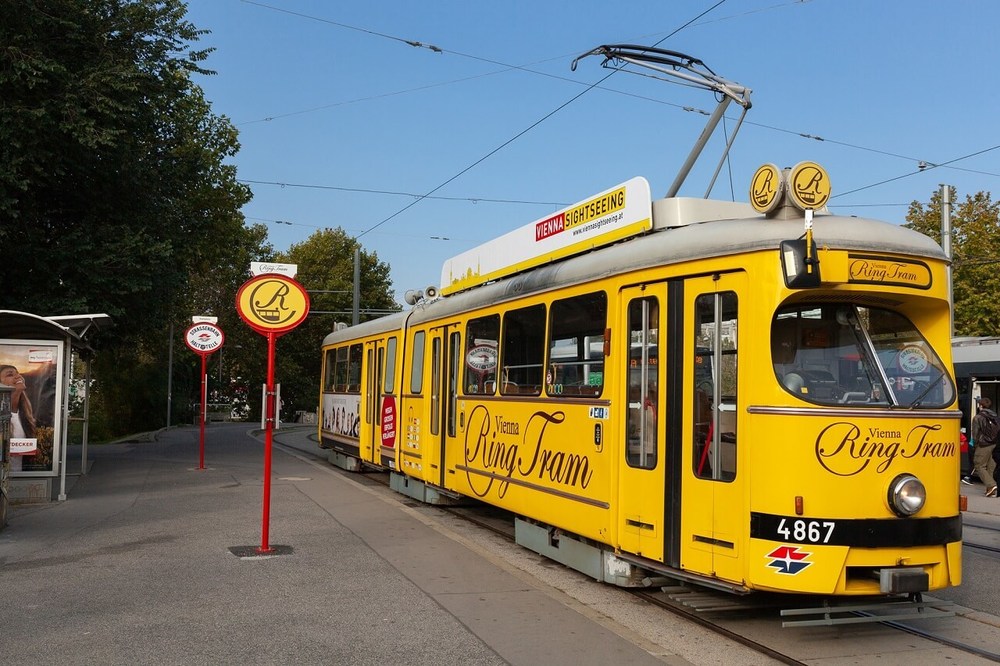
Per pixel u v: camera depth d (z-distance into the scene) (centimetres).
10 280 1777
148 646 623
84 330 1502
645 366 744
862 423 625
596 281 821
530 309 972
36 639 638
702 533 672
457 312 1212
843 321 662
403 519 1190
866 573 628
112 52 1742
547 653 615
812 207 663
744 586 632
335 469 1972
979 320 3300
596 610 748
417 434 1366
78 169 1744
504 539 1101
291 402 6931
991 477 1722
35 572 860
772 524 620
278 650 616
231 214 2809
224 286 6116
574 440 847
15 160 1588
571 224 947
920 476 638
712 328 681
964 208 3444
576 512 837
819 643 661
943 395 668
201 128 2662
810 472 616
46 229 1877
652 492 725
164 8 1862
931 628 707
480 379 1116
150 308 2016
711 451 672
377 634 655
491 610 725
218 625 676
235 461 2170
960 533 655
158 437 3531
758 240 654
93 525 1140
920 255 664
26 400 1361
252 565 891
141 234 1833
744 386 645
